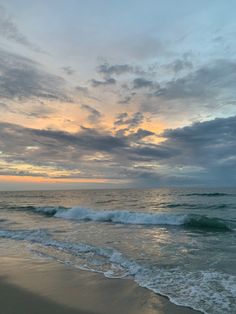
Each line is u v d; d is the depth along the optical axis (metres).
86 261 8.17
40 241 11.21
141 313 4.84
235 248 9.52
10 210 28.66
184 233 13.12
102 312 4.91
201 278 6.41
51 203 39.25
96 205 33.22
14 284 6.40
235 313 4.71
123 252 9.15
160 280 6.38
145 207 28.53
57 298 5.55
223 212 22.09
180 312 4.81
